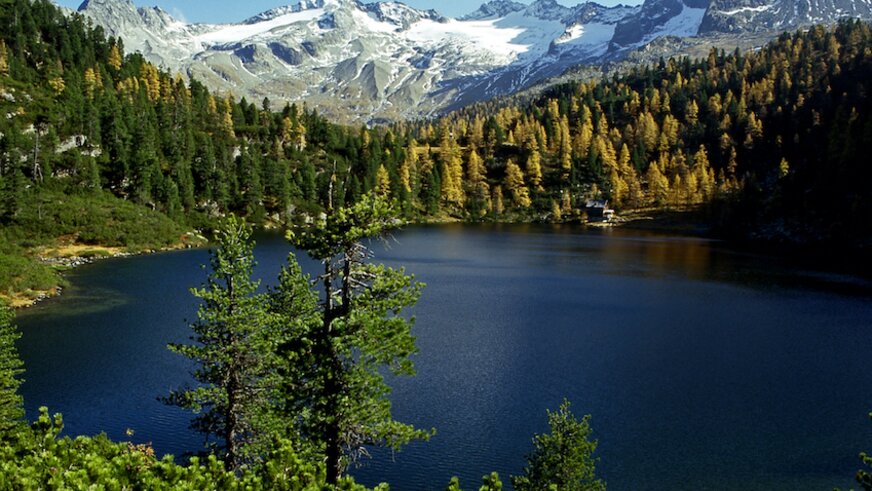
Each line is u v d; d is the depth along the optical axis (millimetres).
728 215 161500
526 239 148125
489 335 59344
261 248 120562
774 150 194250
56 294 74125
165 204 135375
